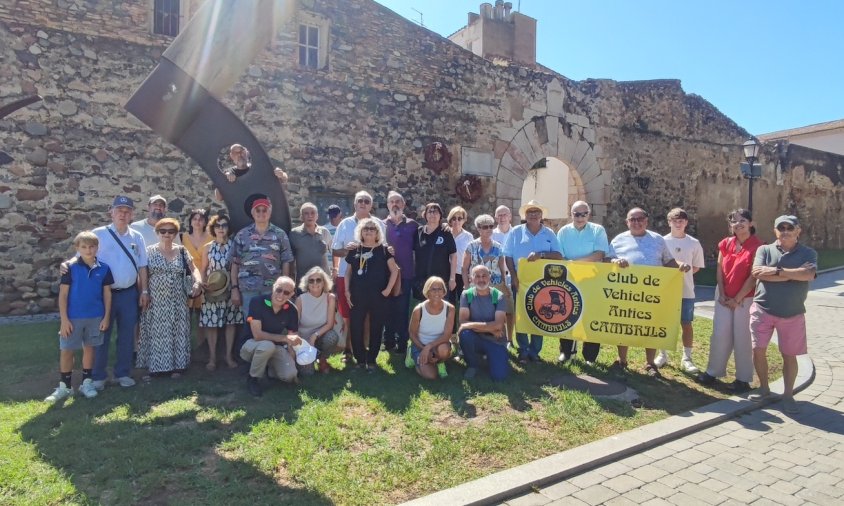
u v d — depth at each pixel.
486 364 5.30
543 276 5.50
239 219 5.41
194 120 5.29
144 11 8.53
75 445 3.38
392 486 3.06
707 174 16.14
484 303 5.06
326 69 10.06
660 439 3.85
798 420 4.34
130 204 4.67
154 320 4.76
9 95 7.74
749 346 4.92
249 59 5.38
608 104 13.80
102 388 4.49
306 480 3.07
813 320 8.80
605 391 4.75
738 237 5.05
